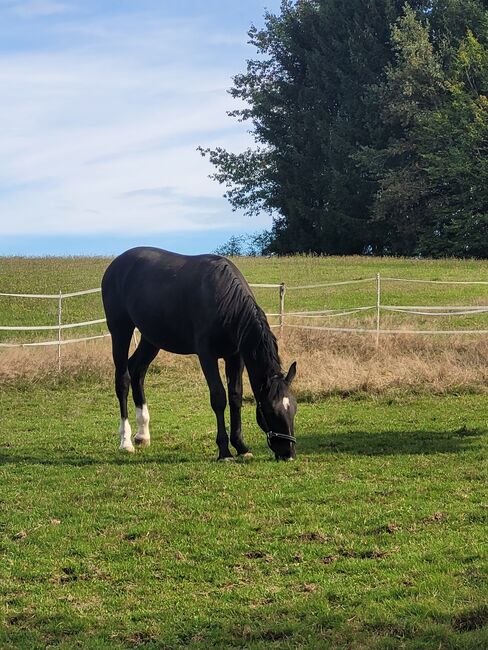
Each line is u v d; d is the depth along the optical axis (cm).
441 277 2808
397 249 4853
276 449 850
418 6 5094
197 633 462
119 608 499
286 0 5466
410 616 467
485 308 1647
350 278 2878
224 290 852
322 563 559
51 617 487
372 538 603
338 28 5162
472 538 595
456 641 434
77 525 655
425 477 783
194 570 554
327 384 1321
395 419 1108
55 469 855
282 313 1692
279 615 479
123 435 959
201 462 867
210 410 1233
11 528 653
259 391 845
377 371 1374
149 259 953
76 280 3028
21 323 2200
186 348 915
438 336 1691
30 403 1323
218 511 682
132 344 1703
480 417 1104
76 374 1502
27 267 3438
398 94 4472
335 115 5188
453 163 4088
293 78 5497
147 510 689
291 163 5250
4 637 462
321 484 758
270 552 582
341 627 458
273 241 5500
